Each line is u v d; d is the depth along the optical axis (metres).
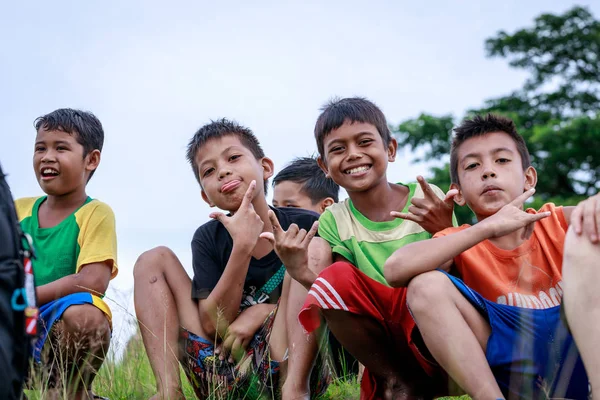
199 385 3.93
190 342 3.88
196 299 3.98
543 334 3.06
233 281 3.80
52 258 4.14
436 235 3.42
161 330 3.83
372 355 3.49
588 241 2.79
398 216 3.61
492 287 3.30
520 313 3.10
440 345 2.92
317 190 5.94
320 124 4.11
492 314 3.06
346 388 4.20
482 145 3.56
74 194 4.30
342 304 3.33
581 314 2.75
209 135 4.22
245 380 3.85
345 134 3.99
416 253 3.09
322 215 4.09
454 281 3.03
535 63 29.06
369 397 3.58
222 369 3.85
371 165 3.99
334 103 4.20
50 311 3.78
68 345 3.60
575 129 22.97
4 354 2.41
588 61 28.66
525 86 28.86
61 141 4.25
